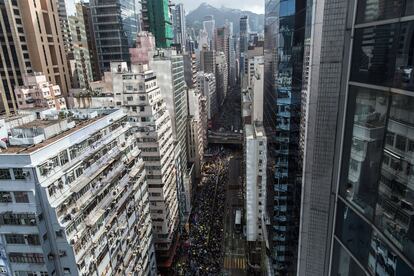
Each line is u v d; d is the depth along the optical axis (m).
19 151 36.59
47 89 105.31
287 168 54.72
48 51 116.94
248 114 121.19
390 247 12.09
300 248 25.05
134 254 56.91
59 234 37.25
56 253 38.25
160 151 78.00
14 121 45.56
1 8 103.25
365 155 13.70
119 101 75.94
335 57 17.81
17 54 107.56
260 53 185.88
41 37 112.69
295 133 49.62
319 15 23.92
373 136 13.00
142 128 74.88
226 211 121.38
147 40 112.62
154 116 74.62
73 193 38.56
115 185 49.94
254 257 86.94
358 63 13.70
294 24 46.56
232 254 97.06
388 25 11.49
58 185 37.25
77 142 41.69
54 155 37.22
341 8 17.12
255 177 80.44
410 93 10.54
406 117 10.83
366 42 12.97
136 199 59.00
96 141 46.41
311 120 24.31
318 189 19.56
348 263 15.80
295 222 48.00
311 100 24.25
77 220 39.50
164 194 82.31
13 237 37.09
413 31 10.21
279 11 50.69
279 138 54.41
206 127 198.38
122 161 53.88
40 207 36.00
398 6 10.90
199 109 160.62
